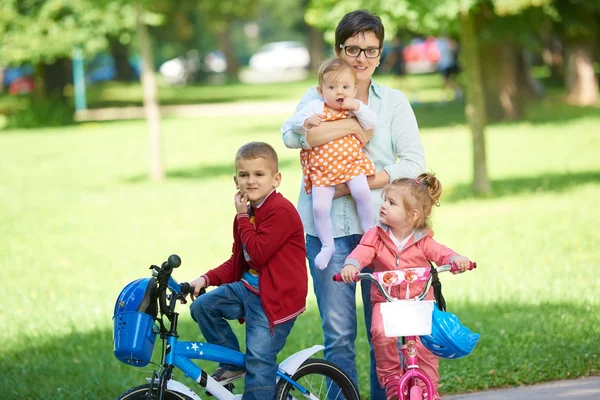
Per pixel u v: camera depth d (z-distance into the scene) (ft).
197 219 65.36
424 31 70.08
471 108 70.90
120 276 48.32
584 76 157.69
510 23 102.42
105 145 123.85
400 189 22.39
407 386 22.15
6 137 140.97
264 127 138.62
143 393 21.25
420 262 22.75
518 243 50.98
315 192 23.84
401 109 24.59
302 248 22.53
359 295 43.55
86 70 192.03
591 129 110.01
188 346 21.68
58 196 79.05
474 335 21.70
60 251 55.42
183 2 247.91
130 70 281.54
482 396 28.63
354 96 24.04
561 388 28.63
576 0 106.11
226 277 22.75
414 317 21.25
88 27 135.74
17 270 50.16
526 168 83.51
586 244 49.62
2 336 37.37
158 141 87.86
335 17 67.51
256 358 22.02
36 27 136.56
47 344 36.09
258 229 22.02
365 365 32.19
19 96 203.00
